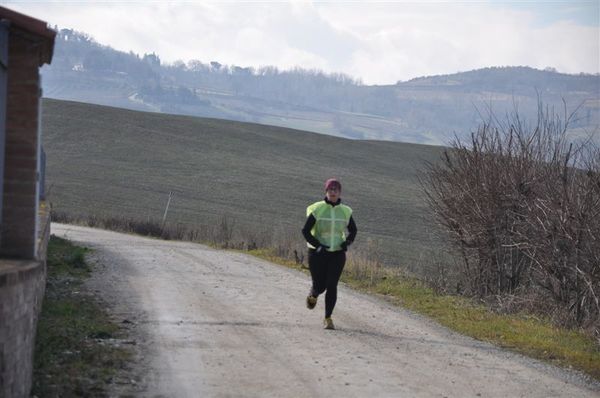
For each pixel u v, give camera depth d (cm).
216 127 14250
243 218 7556
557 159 2617
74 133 12044
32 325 1264
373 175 11594
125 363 1523
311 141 14312
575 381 1578
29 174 1375
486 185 2719
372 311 2297
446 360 1681
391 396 1374
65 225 5934
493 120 2873
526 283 2647
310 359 1620
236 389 1381
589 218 2234
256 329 1911
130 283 2627
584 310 2227
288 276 3086
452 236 2848
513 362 1709
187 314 2077
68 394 1293
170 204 8194
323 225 1958
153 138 12469
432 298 2617
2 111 1353
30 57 1368
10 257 1375
